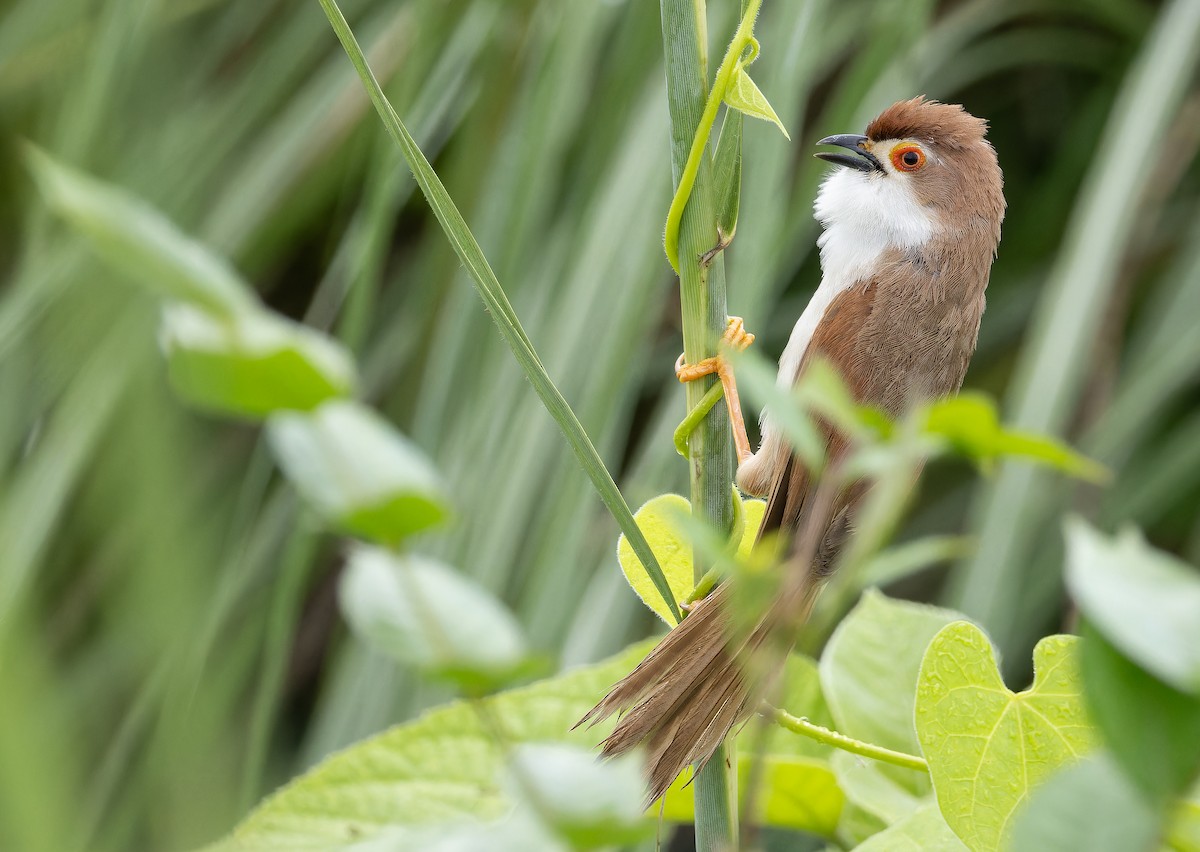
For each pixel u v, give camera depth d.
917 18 7.78
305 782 3.69
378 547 1.42
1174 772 1.46
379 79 8.34
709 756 3.43
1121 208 7.71
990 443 1.56
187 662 3.34
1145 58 8.10
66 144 7.68
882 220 6.44
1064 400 7.42
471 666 1.39
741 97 3.57
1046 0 9.27
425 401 7.67
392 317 8.67
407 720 7.06
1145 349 8.46
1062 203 9.50
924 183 6.46
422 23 7.79
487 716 1.48
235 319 1.24
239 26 8.55
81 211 1.15
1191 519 8.81
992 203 6.52
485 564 7.18
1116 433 8.21
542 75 7.59
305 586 8.39
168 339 1.26
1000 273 9.61
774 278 7.38
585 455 3.27
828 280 6.52
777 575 1.61
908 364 6.15
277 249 8.25
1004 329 9.43
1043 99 10.01
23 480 6.70
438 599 1.41
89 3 8.38
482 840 1.50
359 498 1.34
